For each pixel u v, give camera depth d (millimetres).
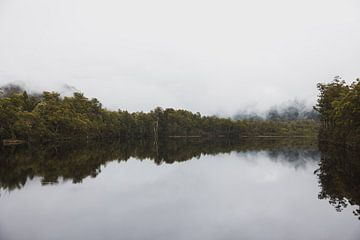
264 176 50312
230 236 23438
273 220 27234
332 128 110562
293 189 39781
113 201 33906
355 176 48094
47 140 131125
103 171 54969
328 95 109875
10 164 61875
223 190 39594
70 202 33469
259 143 165250
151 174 52438
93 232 24281
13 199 34656
